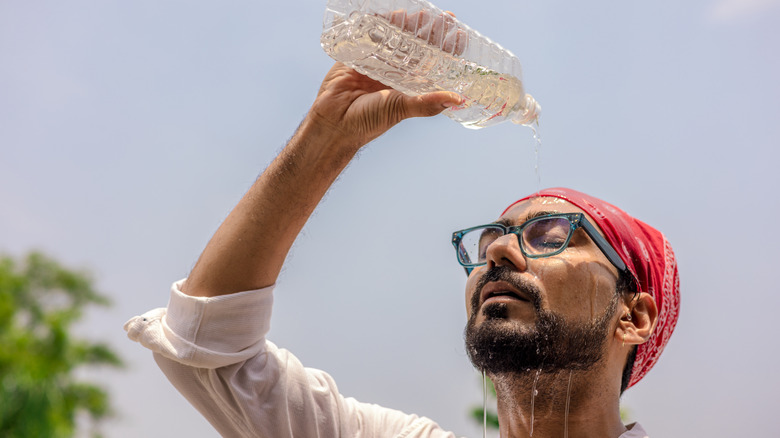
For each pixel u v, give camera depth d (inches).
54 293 670.5
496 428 249.1
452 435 115.0
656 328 112.6
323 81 99.0
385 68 94.4
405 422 116.2
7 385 569.6
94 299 678.5
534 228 105.3
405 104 90.5
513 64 103.3
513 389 101.5
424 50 94.7
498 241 104.1
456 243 112.0
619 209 116.6
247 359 104.2
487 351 98.8
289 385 108.2
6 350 598.2
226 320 99.7
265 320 103.3
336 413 111.3
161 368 105.7
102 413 612.7
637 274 110.7
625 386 110.7
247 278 100.3
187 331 99.3
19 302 652.7
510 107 102.0
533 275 101.3
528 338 97.5
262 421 103.3
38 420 569.9
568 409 101.0
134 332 102.9
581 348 99.8
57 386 602.2
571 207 109.5
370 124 92.8
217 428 107.3
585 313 101.3
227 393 102.8
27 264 674.8
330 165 96.3
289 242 100.4
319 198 98.3
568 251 103.5
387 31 92.1
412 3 95.1
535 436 102.3
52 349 617.9
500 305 100.0
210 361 98.8
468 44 97.9
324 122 95.1
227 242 99.7
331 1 93.4
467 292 109.4
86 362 628.7
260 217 98.2
